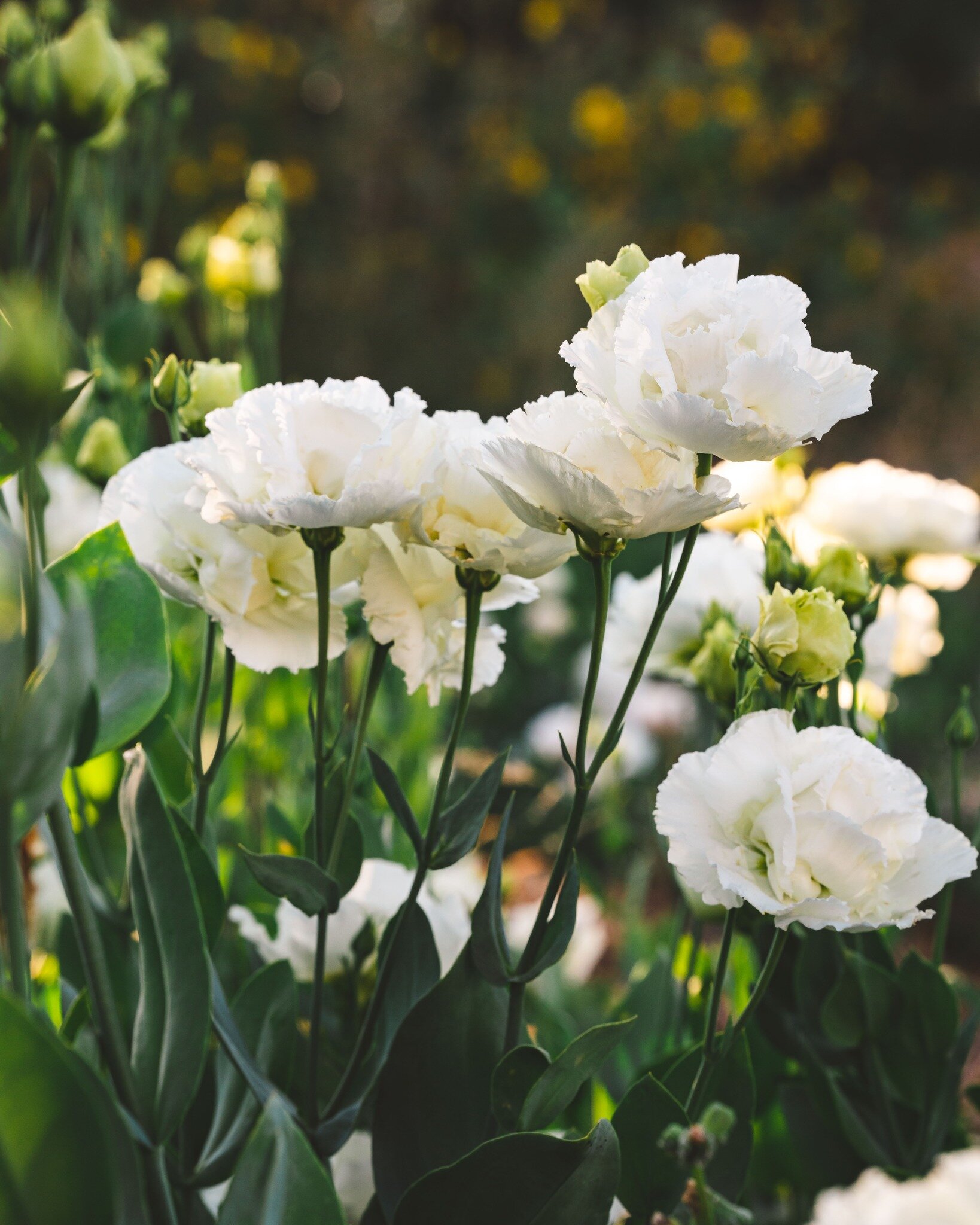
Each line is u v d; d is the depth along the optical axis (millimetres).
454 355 3391
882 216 4188
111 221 1113
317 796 581
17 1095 460
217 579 581
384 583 569
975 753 2303
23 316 468
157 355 676
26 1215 466
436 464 554
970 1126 800
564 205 3615
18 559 478
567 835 563
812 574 653
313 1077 592
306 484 548
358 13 3652
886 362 3547
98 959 533
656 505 518
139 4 3035
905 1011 696
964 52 4562
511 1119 566
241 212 1084
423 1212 545
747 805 562
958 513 782
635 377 522
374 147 3482
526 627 2162
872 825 558
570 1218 543
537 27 4152
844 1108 683
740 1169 648
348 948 674
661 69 3949
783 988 709
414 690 569
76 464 749
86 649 467
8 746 463
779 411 525
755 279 545
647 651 545
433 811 585
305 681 998
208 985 560
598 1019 1041
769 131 3990
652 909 1650
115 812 732
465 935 682
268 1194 526
